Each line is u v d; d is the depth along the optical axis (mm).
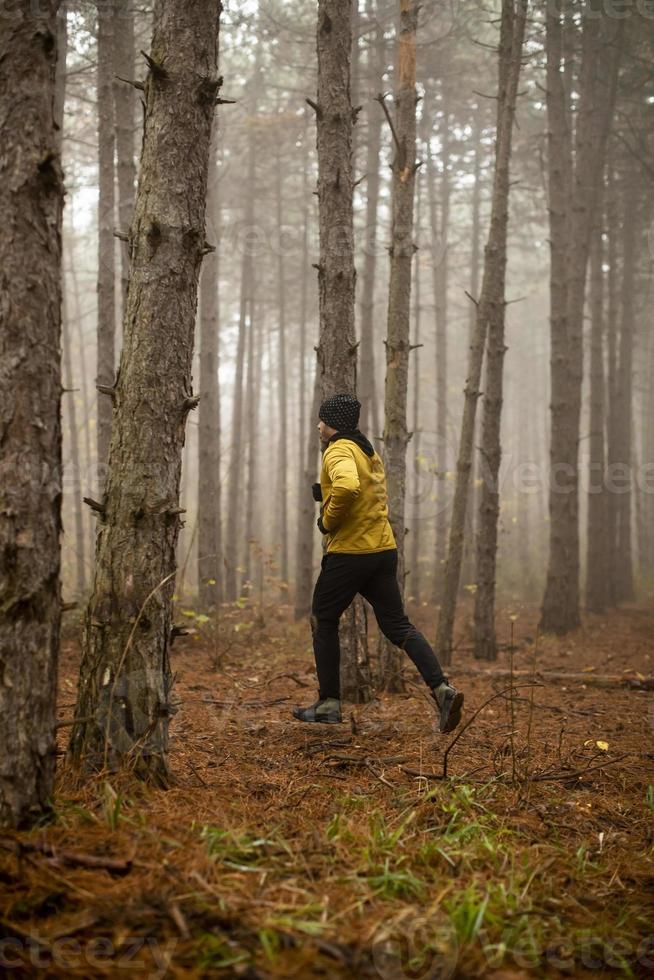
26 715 2596
